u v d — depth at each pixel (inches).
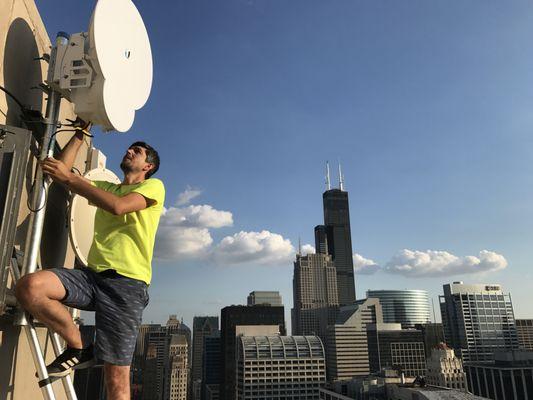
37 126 130.3
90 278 105.7
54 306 95.0
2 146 103.6
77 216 156.9
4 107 121.7
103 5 126.9
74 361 100.5
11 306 104.8
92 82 127.6
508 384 6648.6
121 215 114.2
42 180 122.0
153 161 132.3
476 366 7155.5
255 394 7372.1
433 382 6776.6
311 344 7795.3
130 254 111.2
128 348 105.6
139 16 155.3
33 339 102.6
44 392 98.0
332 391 6756.9
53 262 168.6
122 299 106.3
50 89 129.9
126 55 143.8
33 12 144.6
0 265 96.9
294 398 7416.3
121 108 140.4
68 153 130.6
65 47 129.4
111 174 187.6
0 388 118.4
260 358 7534.5
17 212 103.3
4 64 122.0
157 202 116.6
